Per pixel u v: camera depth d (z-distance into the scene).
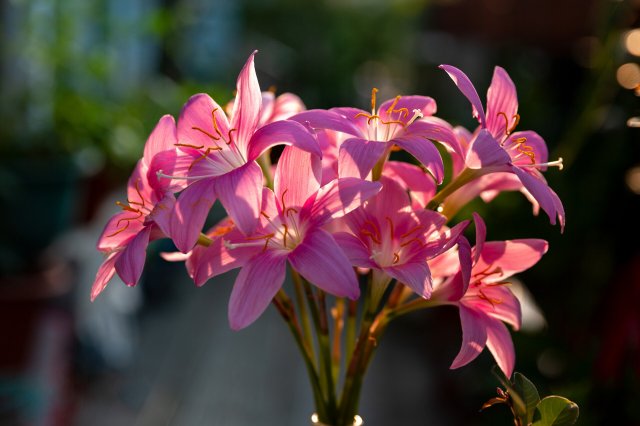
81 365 1.12
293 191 0.40
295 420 1.19
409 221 0.41
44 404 0.86
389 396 1.30
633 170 0.83
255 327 1.52
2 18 1.05
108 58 1.18
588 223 0.92
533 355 0.85
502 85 0.44
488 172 0.41
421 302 0.42
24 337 0.83
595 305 0.82
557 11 1.27
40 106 1.01
